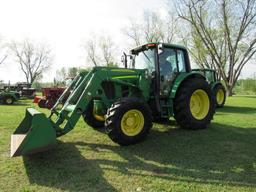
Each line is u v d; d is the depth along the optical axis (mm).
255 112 9633
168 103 5953
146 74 5719
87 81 5078
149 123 5055
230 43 25969
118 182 3307
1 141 5281
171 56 6219
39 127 3822
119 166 3852
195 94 6230
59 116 4555
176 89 5805
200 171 3656
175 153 4434
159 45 5688
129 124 4867
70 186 3203
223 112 9648
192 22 24359
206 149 4637
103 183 3279
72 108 4754
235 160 4086
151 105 5836
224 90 11742
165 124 6699
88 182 3311
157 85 5754
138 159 4152
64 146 4875
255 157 4219
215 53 25984
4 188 3152
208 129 6148
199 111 6293
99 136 5629
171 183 3270
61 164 3938
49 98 13023
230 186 3182
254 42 25172
